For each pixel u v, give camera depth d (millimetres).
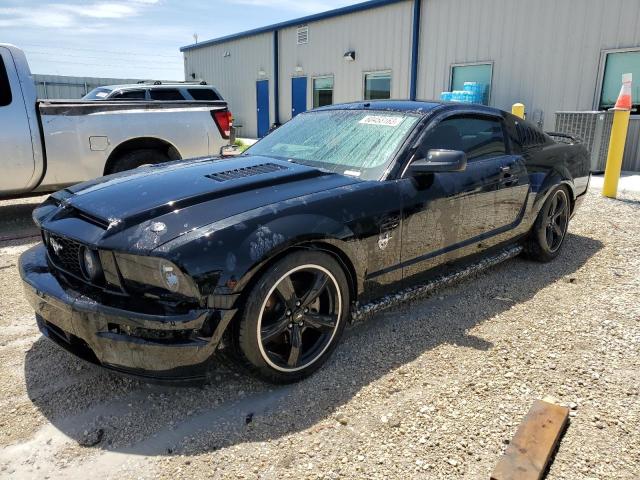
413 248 3316
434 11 13414
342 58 16562
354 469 2158
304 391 2727
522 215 4305
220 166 3326
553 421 2363
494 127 4152
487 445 2293
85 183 3342
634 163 10297
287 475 2131
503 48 12023
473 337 3311
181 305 2373
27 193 5945
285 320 2664
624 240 5461
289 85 19188
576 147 5133
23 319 3605
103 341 2414
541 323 3504
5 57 5492
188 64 25641
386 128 3588
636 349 3117
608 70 10422
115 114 6184
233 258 2400
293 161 3572
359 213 2926
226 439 2361
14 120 5512
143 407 2611
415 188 3271
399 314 3670
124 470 2178
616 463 2178
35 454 2273
